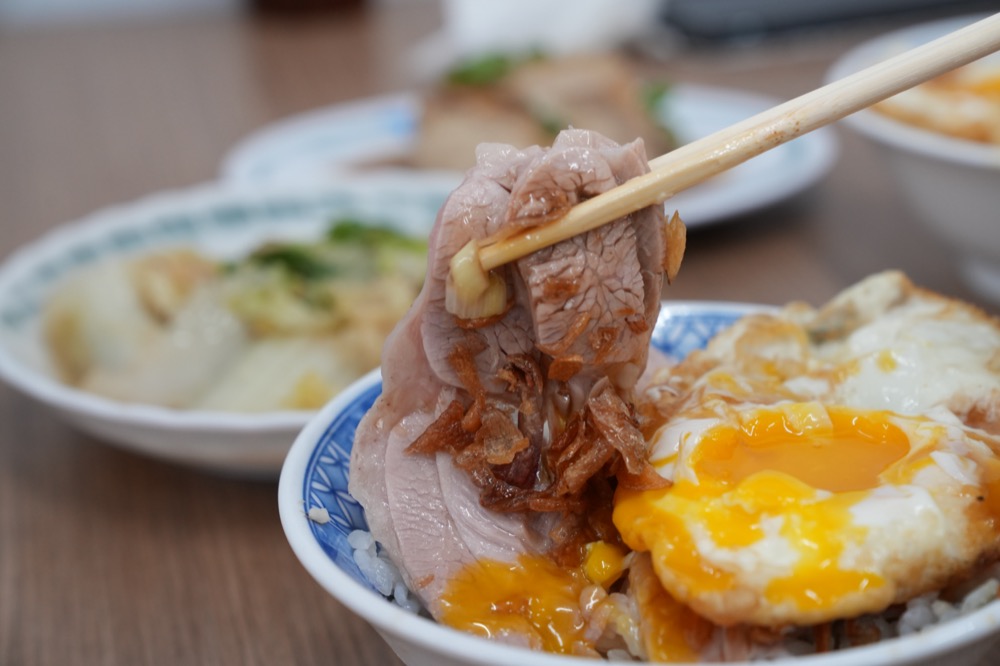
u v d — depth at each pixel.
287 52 0.94
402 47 0.93
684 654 0.23
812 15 0.85
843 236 0.53
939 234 0.45
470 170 0.25
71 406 0.35
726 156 0.23
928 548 0.22
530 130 0.62
